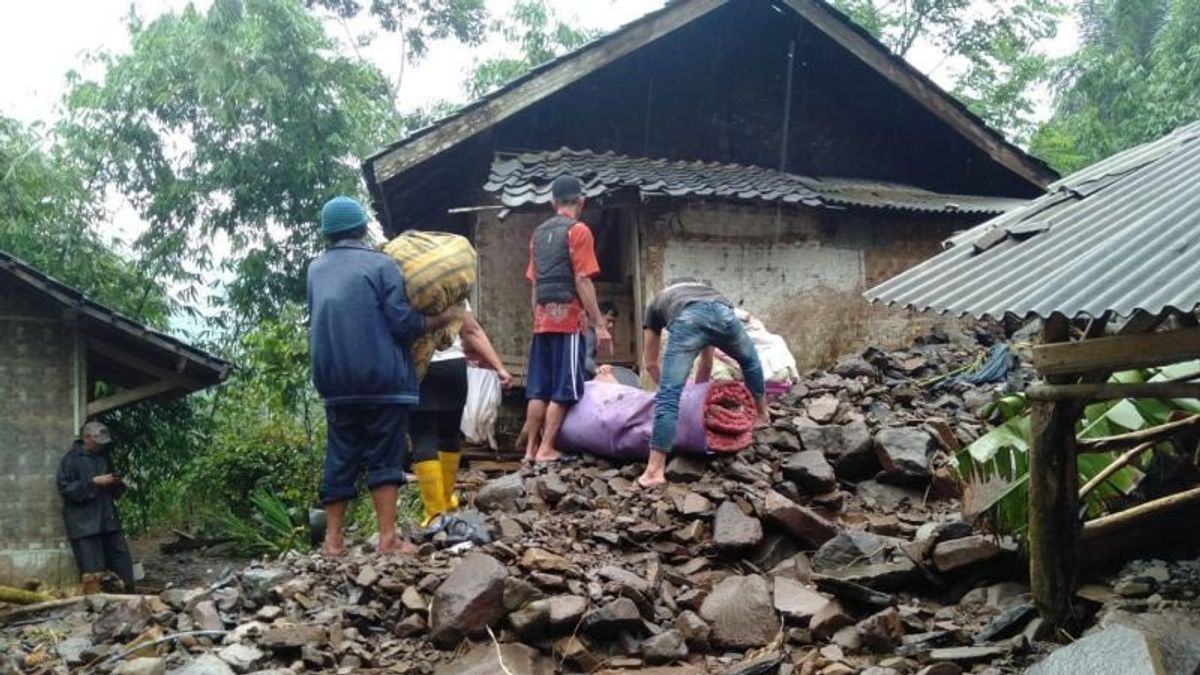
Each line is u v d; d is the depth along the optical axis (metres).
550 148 10.29
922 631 4.29
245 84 15.30
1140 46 19.56
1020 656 3.84
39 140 13.98
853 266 9.70
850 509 5.87
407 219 10.88
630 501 5.61
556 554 4.81
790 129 11.16
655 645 4.20
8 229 13.30
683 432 5.95
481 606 4.30
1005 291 3.62
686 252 9.16
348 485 5.16
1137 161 4.80
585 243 6.42
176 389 10.40
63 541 9.27
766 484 5.72
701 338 5.99
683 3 9.70
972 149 11.31
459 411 6.18
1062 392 3.81
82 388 9.49
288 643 4.18
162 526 14.60
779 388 7.46
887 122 11.41
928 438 6.18
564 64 9.47
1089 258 3.56
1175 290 2.98
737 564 5.11
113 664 4.25
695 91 10.85
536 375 6.61
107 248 15.62
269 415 14.84
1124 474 4.56
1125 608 3.92
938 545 4.68
